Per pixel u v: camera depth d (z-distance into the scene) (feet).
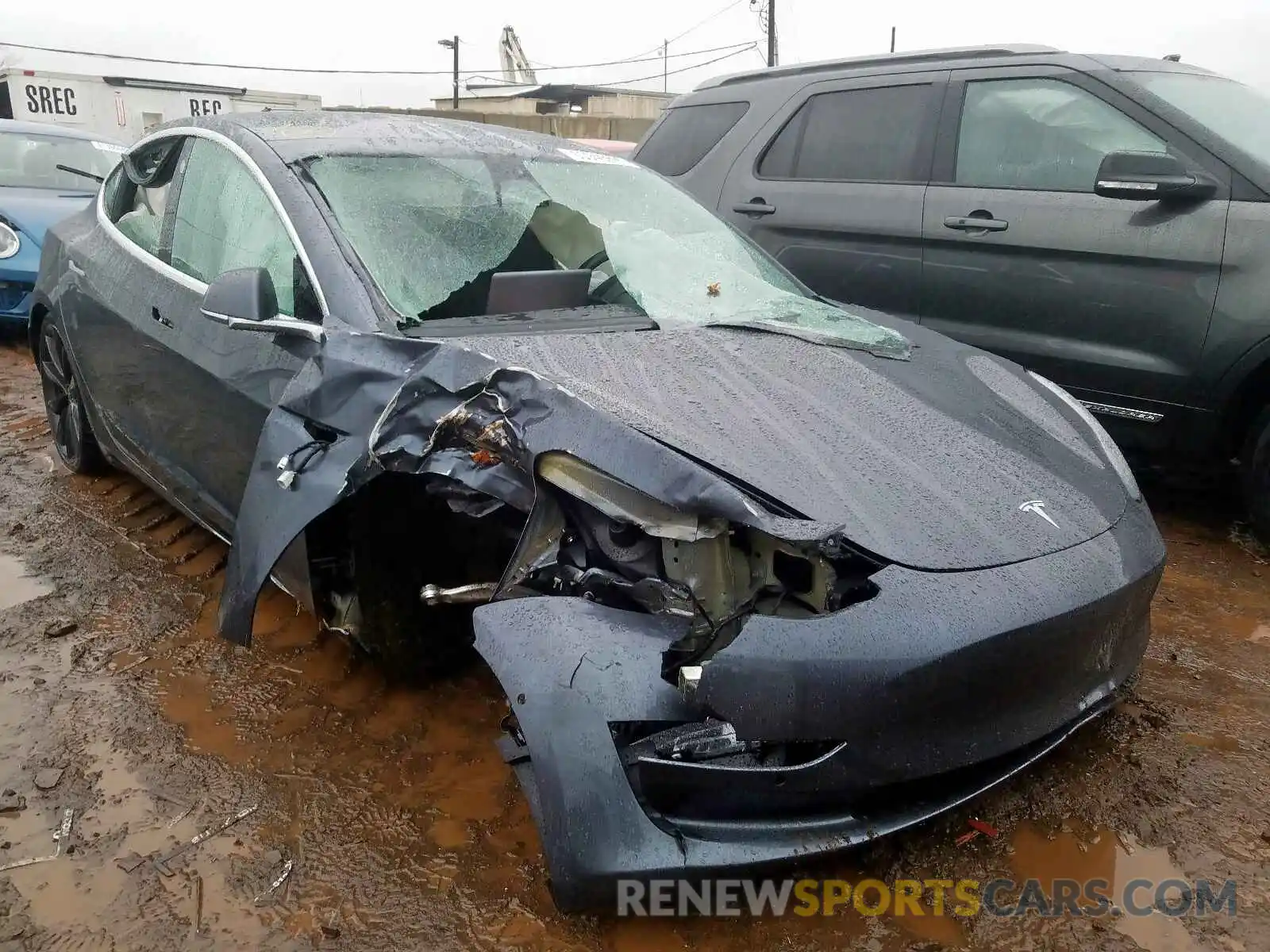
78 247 14.20
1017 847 7.89
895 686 6.50
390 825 8.03
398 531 8.96
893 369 9.84
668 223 12.09
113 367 12.81
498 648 6.66
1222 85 15.05
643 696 6.34
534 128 90.33
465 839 7.88
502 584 7.14
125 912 7.11
